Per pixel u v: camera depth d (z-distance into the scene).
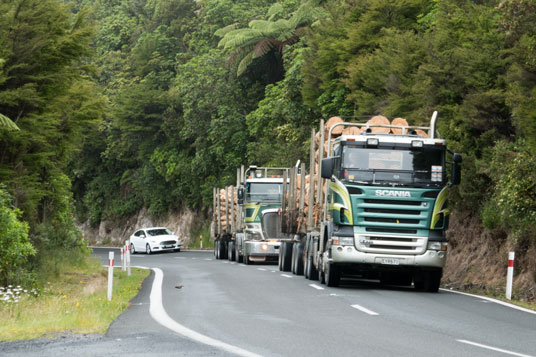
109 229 126.69
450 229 41.16
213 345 15.34
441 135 38.50
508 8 29.92
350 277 38.41
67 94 31.86
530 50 29.50
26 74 30.36
